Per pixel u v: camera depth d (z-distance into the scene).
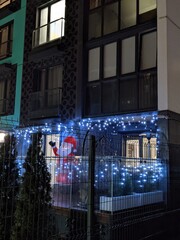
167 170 7.92
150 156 8.70
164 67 9.17
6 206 4.36
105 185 6.06
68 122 11.63
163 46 9.29
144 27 10.07
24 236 4.27
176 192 8.02
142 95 9.90
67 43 12.16
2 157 4.50
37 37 13.67
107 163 6.12
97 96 11.07
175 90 9.45
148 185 7.15
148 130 9.67
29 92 13.61
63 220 5.73
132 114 9.95
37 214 4.36
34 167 4.47
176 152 8.54
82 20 11.80
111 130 10.52
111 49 10.91
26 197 4.37
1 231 4.33
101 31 11.32
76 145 10.39
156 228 6.93
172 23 9.66
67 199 5.86
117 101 10.49
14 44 14.78
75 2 12.16
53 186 5.82
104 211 5.94
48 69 13.09
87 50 11.62
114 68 10.74
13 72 14.52
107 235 5.60
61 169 6.05
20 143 8.95
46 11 13.75
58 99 12.27
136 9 10.48
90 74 11.41
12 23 15.25
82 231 5.25
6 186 4.42
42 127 11.68
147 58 9.98
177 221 7.81
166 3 9.46
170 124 8.91
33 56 13.28
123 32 10.59
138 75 10.06
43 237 4.38
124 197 6.21
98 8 11.56
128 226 6.09
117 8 11.02
